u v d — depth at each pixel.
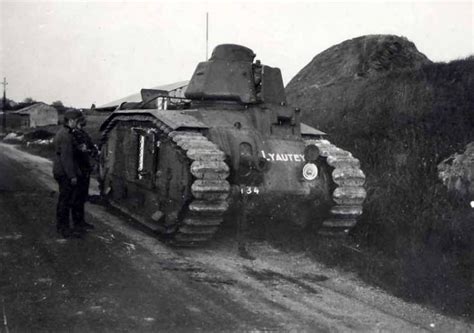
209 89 10.46
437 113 13.44
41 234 9.36
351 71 19.62
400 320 6.02
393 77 16.23
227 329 5.33
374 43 19.83
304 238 9.85
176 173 8.97
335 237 9.95
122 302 6.01
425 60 19.50
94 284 6.64
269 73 10.73
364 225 10.32
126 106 13.29
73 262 7.63
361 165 13.49
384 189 11.68
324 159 9.89
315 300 6.57
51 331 5.05
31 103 71.75
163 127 9.43
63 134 9.09
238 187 9.06
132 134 11.27
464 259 8.16
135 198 11.12
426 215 9.84
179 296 6.36
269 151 9.58
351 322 5.82
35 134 44.22
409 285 7.16
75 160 9.43
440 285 7.05
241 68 10.59
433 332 5.70
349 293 7.00
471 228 8.99
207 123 9.59
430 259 8.08
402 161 12.76
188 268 7.75
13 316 5.40
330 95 18.05
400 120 14.02
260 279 7.39
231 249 9.24
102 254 8.22
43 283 6.56
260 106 10.24
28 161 24.50
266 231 10.15
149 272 7.38
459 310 6.47
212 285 6.92
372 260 8.34
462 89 13.80
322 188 9.65
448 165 11.52
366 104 15.76
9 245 8.41
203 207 8.38
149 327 5.27
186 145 8.58
